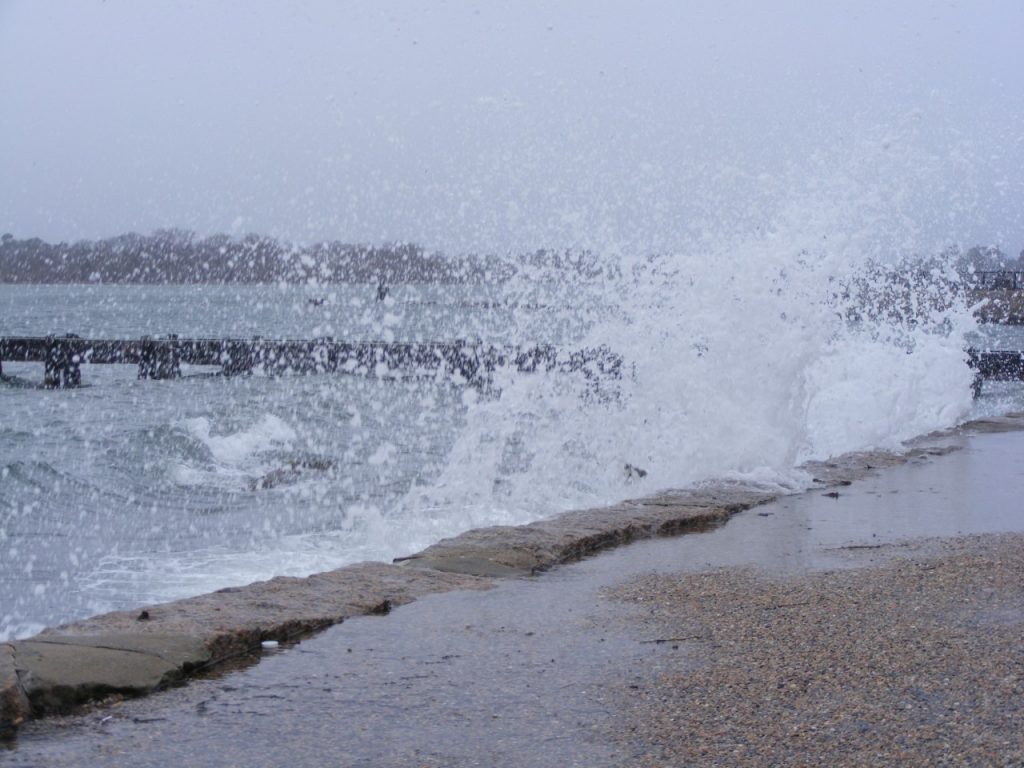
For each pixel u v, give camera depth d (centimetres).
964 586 450
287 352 2652
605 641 382
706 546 572
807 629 388
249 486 1115
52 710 313
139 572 699
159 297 8312
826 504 716
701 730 290
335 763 272
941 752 269
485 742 285
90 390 2439
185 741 288
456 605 442
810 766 263
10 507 996
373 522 788
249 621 394
